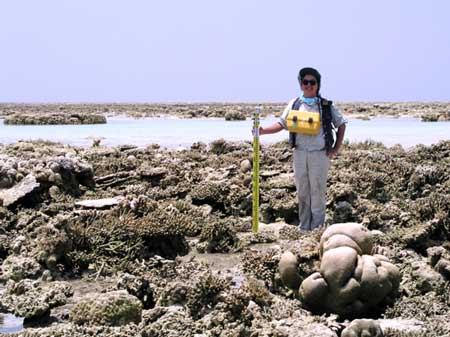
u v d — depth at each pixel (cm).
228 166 1559
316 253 775
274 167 1570
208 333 647
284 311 721
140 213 1066
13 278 862
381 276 728
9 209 1169
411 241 955
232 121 5056
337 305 722
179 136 3045
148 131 3512
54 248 891
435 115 4997
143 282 768
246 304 688
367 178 1351
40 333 634
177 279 857
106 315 681
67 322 706
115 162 1570
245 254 923
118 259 927
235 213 1243
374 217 1121
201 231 1073
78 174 1344
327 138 1069
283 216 1202
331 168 1520
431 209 1074
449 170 1395
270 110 7056
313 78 1067
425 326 686
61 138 2905
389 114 6328
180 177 1453
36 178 1248
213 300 711
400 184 1367
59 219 941
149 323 688
